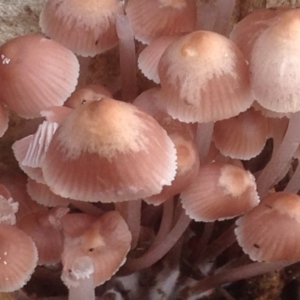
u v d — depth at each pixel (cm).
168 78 17
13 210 19
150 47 20
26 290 22
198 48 17
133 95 22
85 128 16
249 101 18
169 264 22
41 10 21
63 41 20
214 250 22
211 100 17
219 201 19
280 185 23
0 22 21
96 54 21
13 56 19
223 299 22
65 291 22
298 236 18
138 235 21
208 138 19
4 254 18
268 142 23
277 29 17
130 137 16
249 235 19
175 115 18
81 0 20
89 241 18
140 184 16
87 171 16
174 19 20
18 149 19
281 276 23
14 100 19
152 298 22
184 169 18
